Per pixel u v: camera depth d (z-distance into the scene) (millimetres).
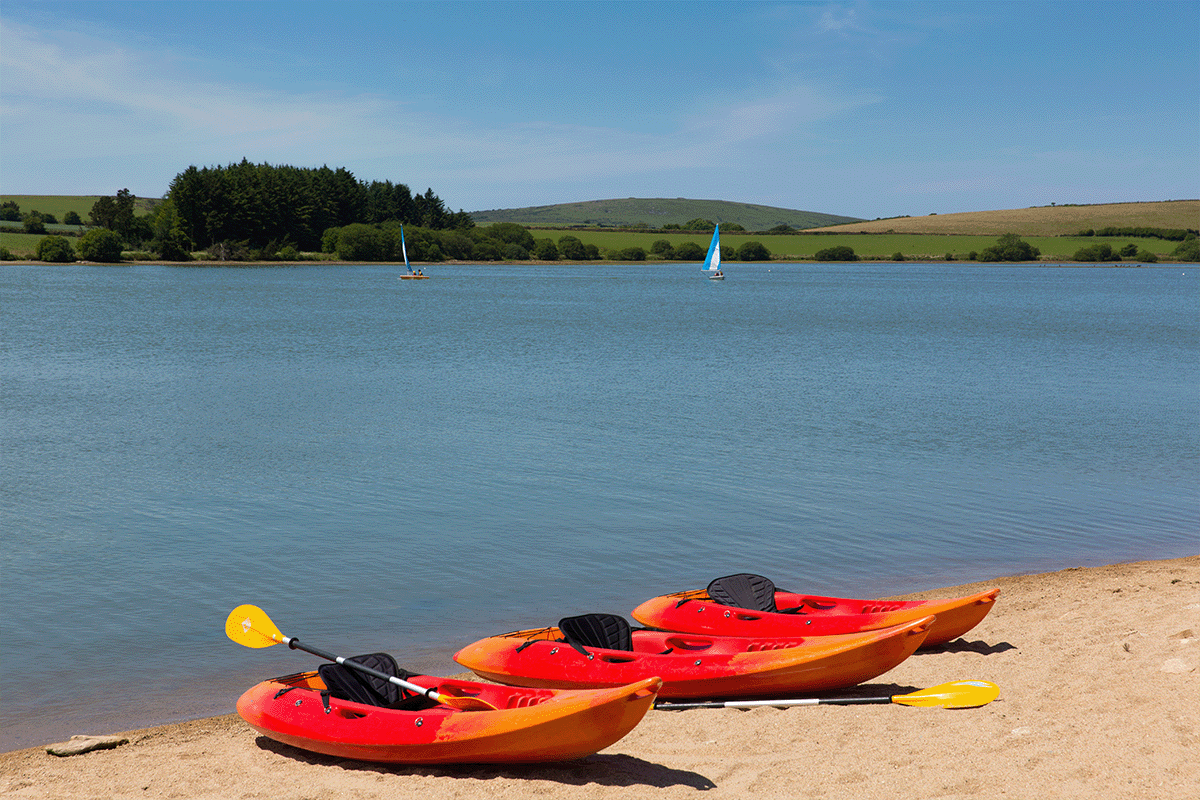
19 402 27812
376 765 7602
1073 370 39031
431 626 11438
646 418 26266
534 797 6836
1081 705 7836
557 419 25938
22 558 13836
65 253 138750
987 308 81500
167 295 83438
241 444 22031
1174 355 45531
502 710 7184
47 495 17328
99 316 60750
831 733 7805
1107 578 12609
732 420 26078
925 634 8641
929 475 19672
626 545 14805
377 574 13336
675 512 16734
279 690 8227
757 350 46000
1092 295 104312
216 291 90875
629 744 7820
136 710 9133
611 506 17094
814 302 88500
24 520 15750
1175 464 20828
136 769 7617
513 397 29875
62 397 28859
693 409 27922
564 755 7125
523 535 15266
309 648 8312
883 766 6980
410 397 29625
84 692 9547
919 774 6773
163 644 10844
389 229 169375
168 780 7395
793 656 8484
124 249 158375
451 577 13242
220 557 14008
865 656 8422
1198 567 13141
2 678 9875
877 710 8320
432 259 174875
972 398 30781
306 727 7695
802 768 7078
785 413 27406
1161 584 11984
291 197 164125
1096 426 25766
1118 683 8203
